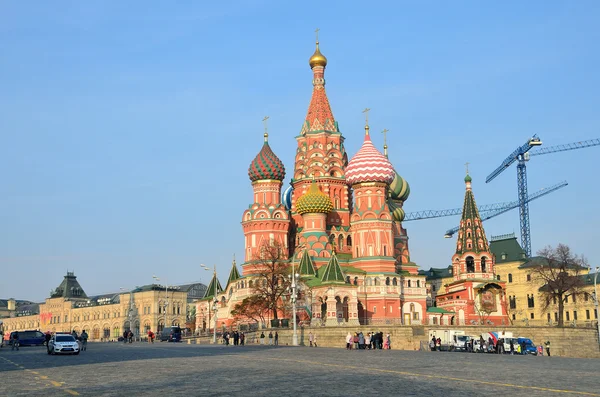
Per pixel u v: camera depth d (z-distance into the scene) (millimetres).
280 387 33625
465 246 169875
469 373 43188
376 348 97062
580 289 164250
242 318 150375
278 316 146625
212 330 159625
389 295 154250
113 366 52219
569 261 155750
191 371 45094
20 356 74688
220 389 32812
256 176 165125
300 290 140625
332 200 170000
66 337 79312
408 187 190875
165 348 96312
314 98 177875
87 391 32875
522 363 58875
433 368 48125
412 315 159375
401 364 53031
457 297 168500
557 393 30953
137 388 33844
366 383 35656
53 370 48812
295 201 172625
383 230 158750
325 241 158625
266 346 105250
